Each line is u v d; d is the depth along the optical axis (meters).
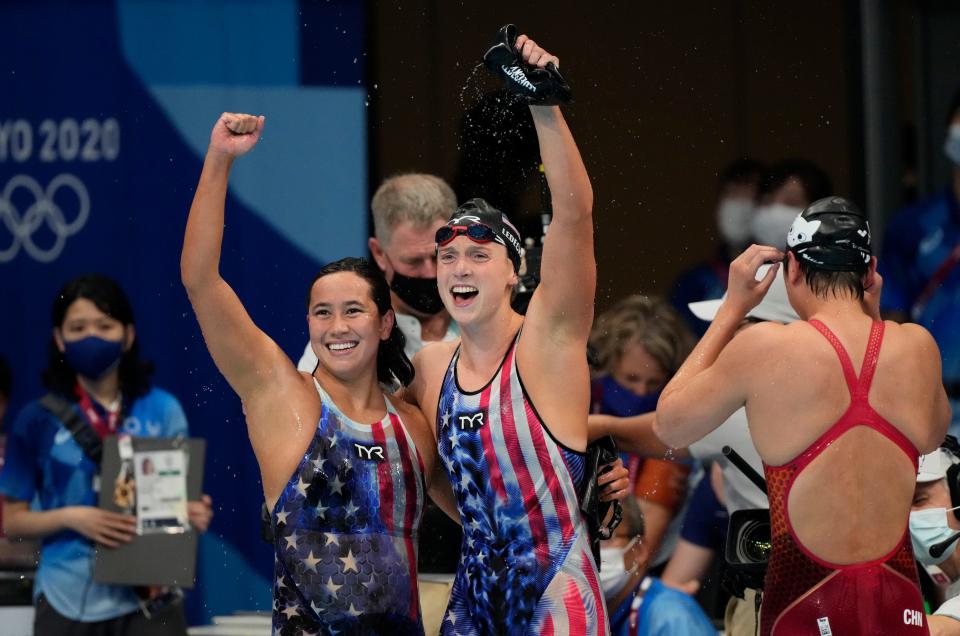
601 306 27.02
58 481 21.27
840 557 13.75
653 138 27.67
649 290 27.09
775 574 14.09
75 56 26.94
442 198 19.36
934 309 26.48
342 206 26.59
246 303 26.38
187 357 26.86
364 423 14.41
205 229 13.80
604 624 13.97
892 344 14.09
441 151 27.19
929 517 16.83
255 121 13.91
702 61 27.58
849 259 14.20
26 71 27.09
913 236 26.97
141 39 26.75
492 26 27.31
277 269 26.45
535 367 13.91
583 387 14.08
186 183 26.84
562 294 13.70
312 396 14.36
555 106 13.20
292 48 26.56
